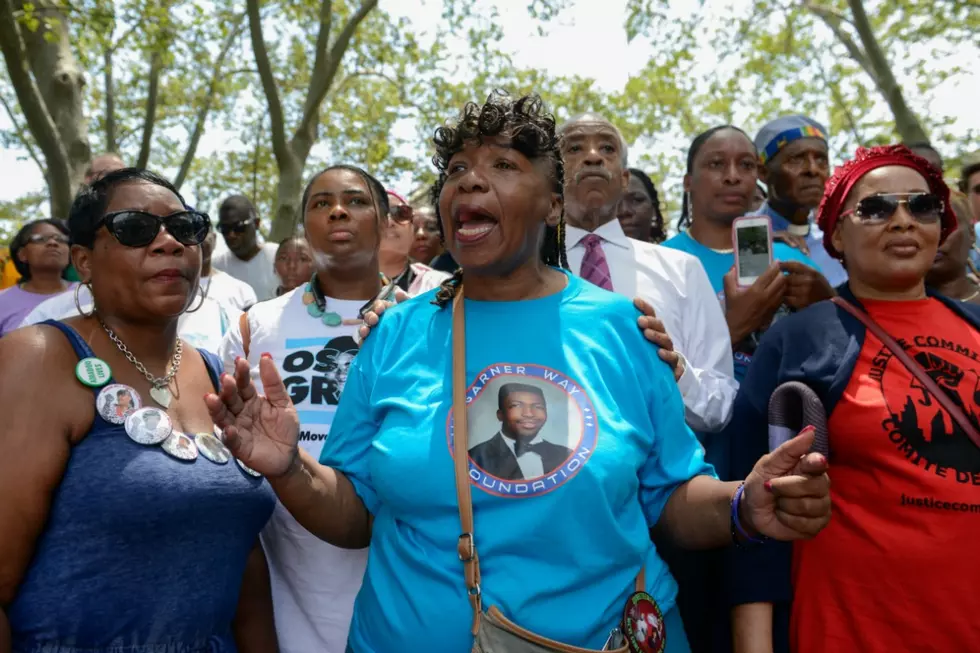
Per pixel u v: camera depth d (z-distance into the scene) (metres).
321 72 14.34
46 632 1.98
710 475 2.19
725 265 3.98
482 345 2.12
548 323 2.13
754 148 4.07
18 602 2.00
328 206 3.14
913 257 2.53
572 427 1.96
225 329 3.93
